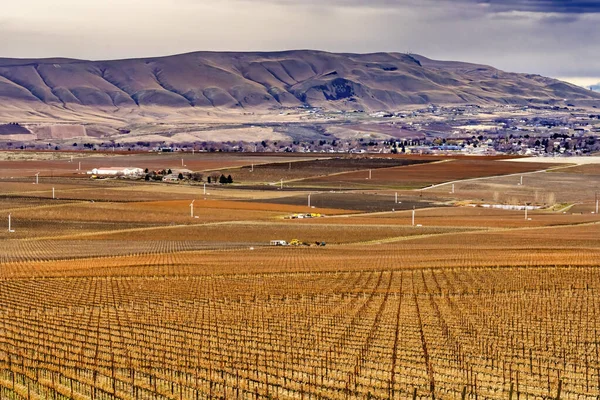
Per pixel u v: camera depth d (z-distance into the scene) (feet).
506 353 342.03
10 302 491.72
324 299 520.83
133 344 350.64
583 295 538.88
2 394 259.80
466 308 479.00
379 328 401.49
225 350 341.41
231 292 550.77
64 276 630.33
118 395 260.01
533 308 479.41
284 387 270.26
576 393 278.05
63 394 260.42
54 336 363.76
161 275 639.35
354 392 266.57
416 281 610.65
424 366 314.35
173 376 289.74
